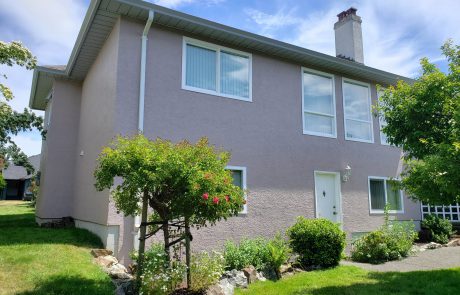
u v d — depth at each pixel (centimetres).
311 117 1118
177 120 862
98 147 916
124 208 610
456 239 1225
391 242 991
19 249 707
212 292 565
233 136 940
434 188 583
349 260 990
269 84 1035
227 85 961
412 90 804
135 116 816
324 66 1151
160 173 523
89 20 855
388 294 612
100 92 952
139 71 835
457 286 650
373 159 1235
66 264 641
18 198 4059
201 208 540
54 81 1232
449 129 715
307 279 732
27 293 504
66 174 1205
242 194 596
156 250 675
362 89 1264
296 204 1026
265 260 791
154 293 527
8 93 1193
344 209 1127
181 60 893
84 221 986
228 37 944
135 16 845
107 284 577
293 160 1043
